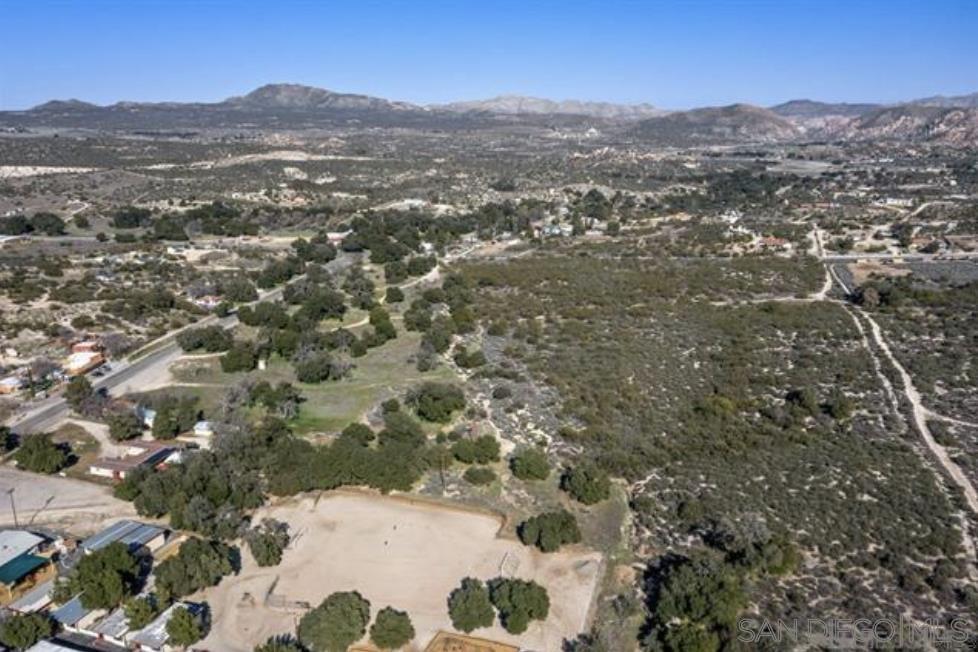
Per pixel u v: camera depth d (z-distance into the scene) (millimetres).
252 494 74750
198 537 69000
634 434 85438
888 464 76375
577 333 118062
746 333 115062
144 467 77938
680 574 58875
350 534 70250
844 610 56875
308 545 68500
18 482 79562
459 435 85938
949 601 57500
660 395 95000
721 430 84812
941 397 91875
